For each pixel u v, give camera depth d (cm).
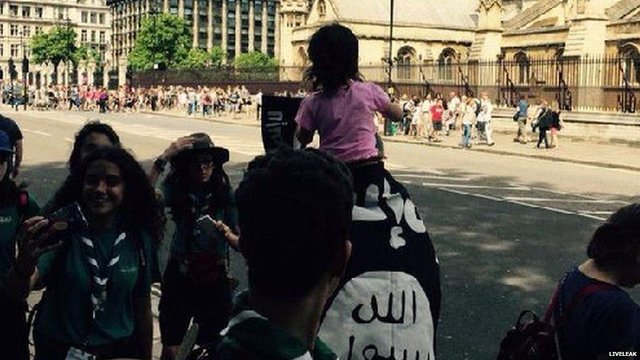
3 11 17175
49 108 7238
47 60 14075
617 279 358
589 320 344
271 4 17125
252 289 204
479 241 1191
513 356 368
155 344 671
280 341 196
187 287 557
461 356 680
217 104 6328
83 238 416
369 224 370
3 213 462
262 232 198
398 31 7312
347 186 209
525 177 2147
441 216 1423
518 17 6344
